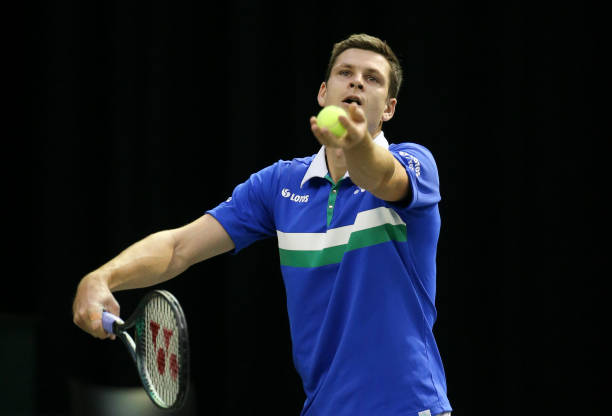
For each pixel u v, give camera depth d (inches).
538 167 637.3
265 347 679.7
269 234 361.4
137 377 682.8
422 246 312.0
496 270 645.9
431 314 320.5
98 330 318.0
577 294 630.5
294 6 676.7
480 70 650.8
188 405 654.5
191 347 704.4
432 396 303.4
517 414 632.4
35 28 764.6
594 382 627.8
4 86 772.0
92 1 724.0
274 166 353.4
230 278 681.0
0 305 783.1
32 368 712.4
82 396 673.0
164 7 699.4
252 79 673.6
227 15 703.7
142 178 698.8
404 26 658.8
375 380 300.7
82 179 724.7
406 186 286.8
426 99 654.5
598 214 630.5
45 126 733.9
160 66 697.0
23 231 782.5
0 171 775.7
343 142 253.8
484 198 649.6
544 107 636.1
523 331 635.5
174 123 700.7
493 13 647.1
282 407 677.9
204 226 355.3
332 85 332.5
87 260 724.7
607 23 629.0
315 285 319.9
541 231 635.5
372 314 305.0
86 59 724.7
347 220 314.5
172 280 701.9
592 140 630.5
